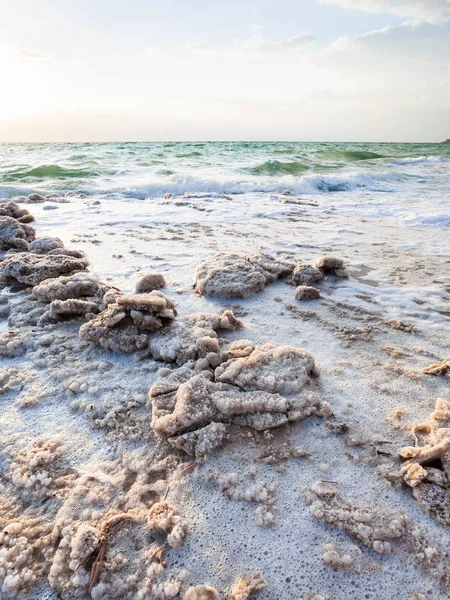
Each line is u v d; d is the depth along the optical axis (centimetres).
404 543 157
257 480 186
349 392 248
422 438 206
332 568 149
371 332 326
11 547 159
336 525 164
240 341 292
